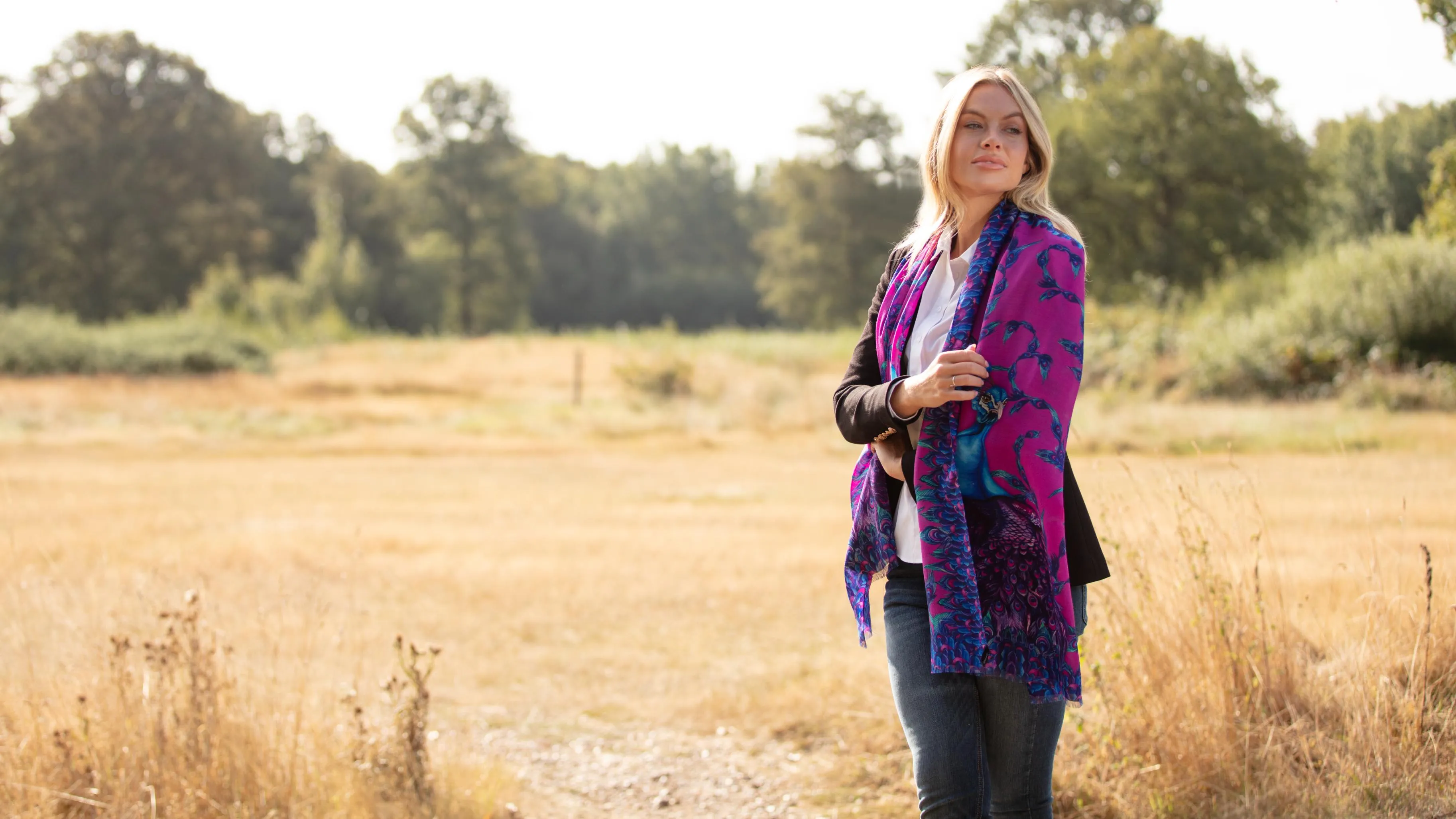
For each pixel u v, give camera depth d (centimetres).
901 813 363
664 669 562
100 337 3291
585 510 1109
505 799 380
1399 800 283
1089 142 4359
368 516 1074
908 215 7312
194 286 6794
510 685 538
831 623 631
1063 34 5444
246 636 549
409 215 8662
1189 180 4325
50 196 6575
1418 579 377
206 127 7000
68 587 529
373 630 629
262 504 1155
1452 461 980
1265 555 429
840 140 7400
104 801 328
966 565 191
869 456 222
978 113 209
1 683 379
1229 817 302
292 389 2880
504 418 2219
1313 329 2066
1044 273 195
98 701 361
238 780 339
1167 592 362
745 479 1369
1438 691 325
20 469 1477
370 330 6731
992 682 197
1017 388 192
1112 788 334
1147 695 341
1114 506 400
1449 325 1945
